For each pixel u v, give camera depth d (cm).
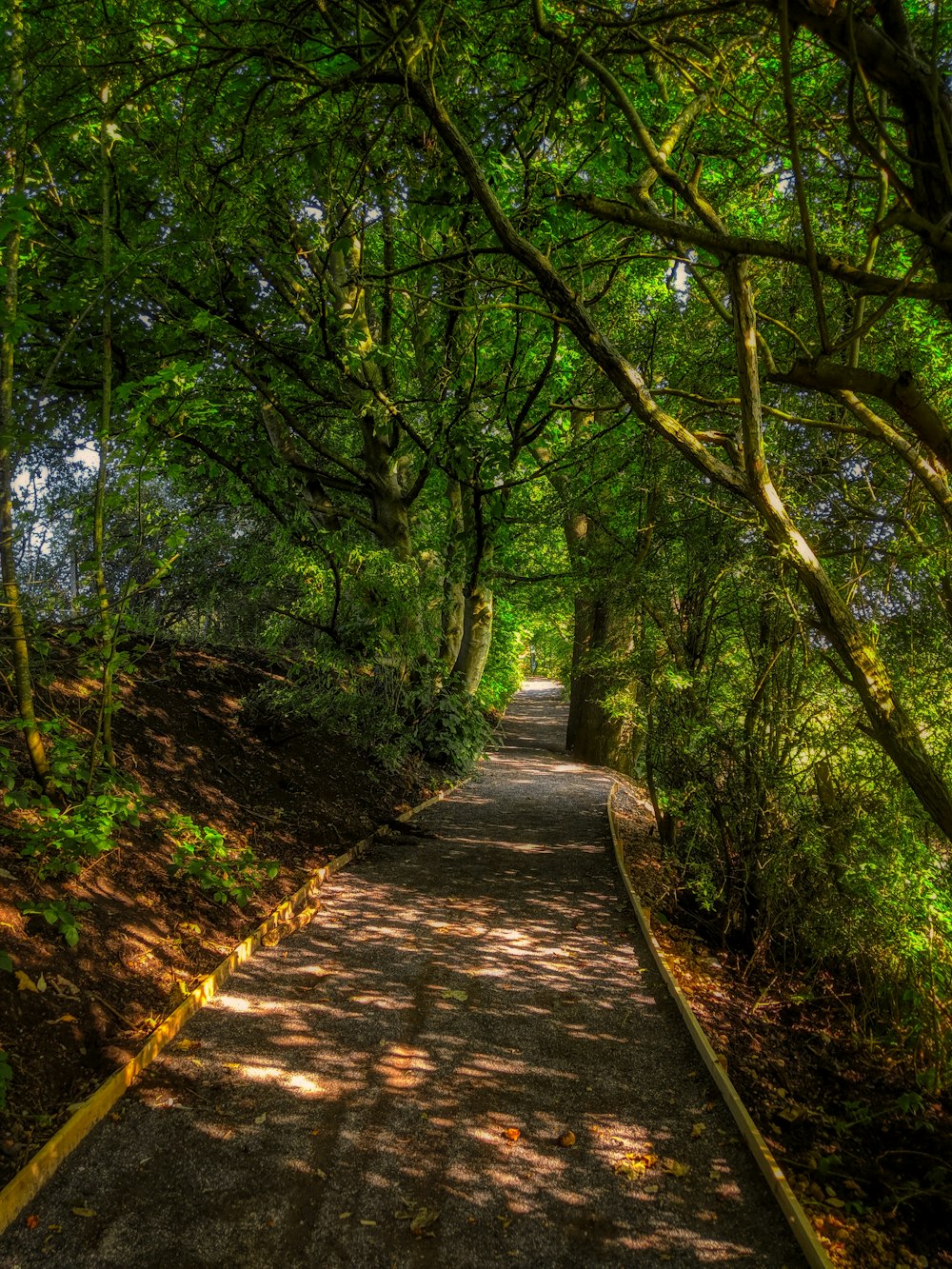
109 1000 399
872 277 297
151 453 516
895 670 543
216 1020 430
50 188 606
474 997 488
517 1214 301
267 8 507
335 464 1205
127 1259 268
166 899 512
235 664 1020
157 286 813
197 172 709
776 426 596
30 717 458
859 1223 322
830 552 525
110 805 444
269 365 983
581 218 728
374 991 485
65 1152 311
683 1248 288
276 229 896
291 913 590
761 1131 371
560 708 2966
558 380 1038
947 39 354
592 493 870
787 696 582
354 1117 355
